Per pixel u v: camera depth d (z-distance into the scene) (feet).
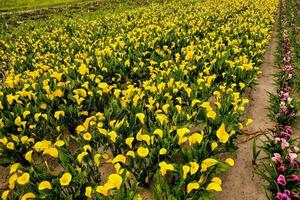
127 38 14.70
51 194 4.53
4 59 13.96
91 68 10.24
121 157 4.69
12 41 18.10
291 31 16.85
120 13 25.20
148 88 7.54
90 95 7.72
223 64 9.66
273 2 28.48
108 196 4.56
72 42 14.93
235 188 5.60
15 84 8.72
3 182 6.13
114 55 11.23
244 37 13.69
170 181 5.48
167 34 14.46
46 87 7.64
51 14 31.09
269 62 13.28
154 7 27.30
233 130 5.61
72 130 7.24
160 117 5.87
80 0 40.09
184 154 5.41
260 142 6.91
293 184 4.92
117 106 6.91
